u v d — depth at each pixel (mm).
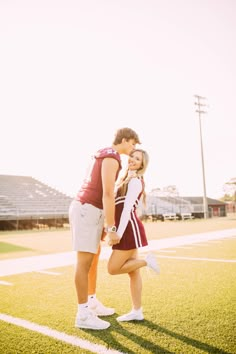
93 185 3066
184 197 48875
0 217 20656
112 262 3072
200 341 2578
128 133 3205
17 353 2408
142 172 3211
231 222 25812
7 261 6727
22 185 29703
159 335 2707
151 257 3141
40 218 22875
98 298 3844
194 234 13477
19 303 3666
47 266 6113
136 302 3084
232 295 3873
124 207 3039
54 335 2746
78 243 2992
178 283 4539
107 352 2410
